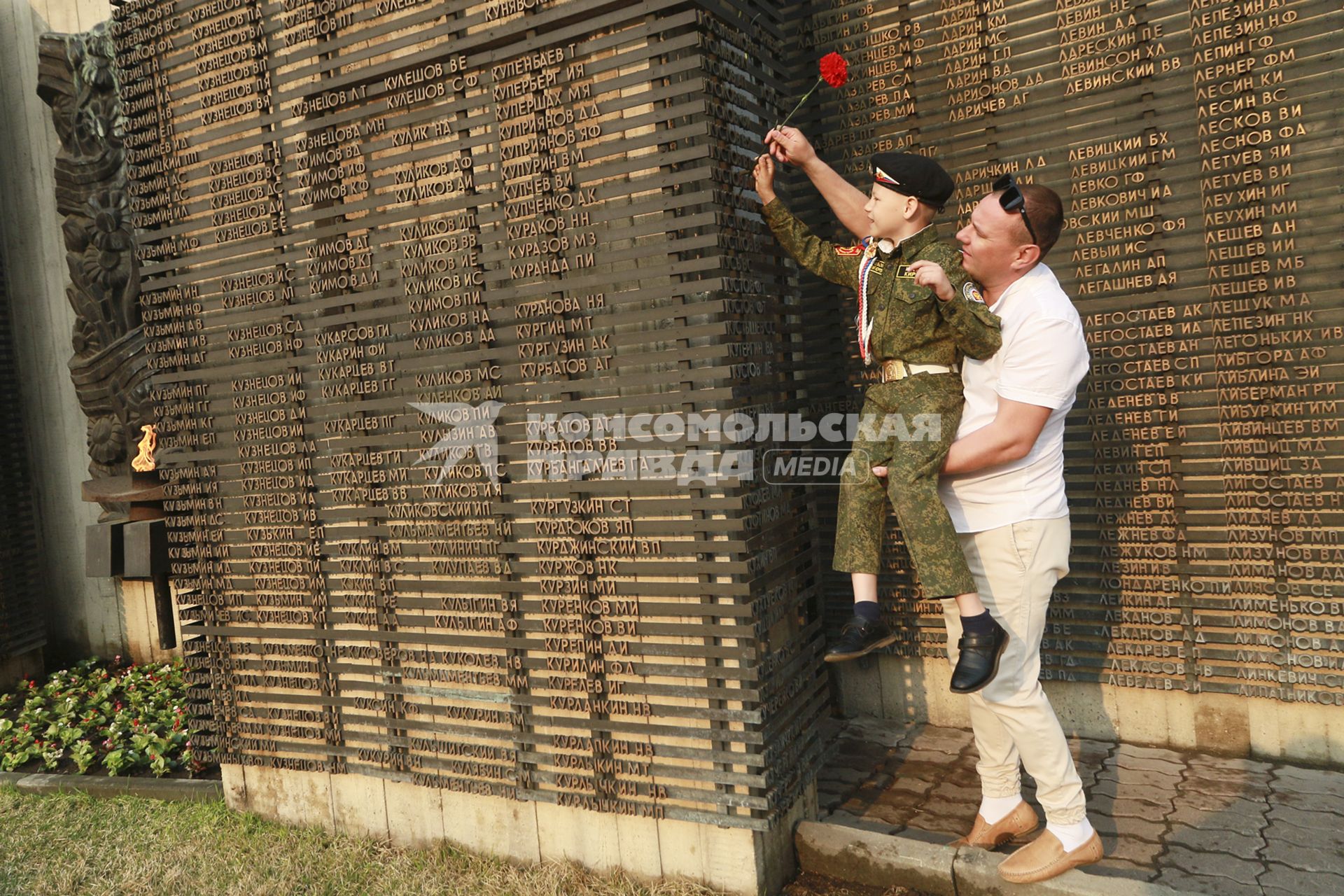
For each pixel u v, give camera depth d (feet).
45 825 14.12
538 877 11.06
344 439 12.10
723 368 9.30
